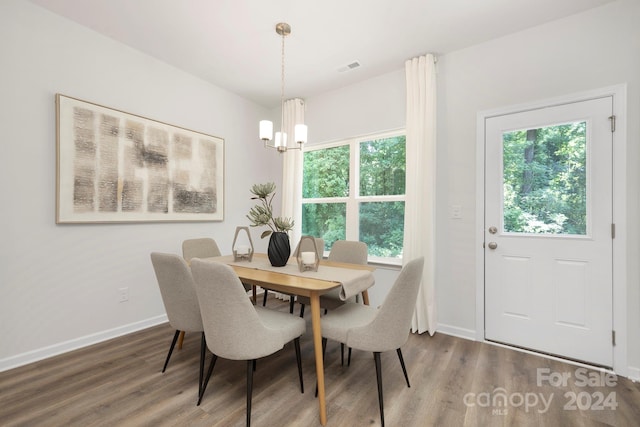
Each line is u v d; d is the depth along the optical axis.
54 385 1.79
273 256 2.16
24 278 2.04
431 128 2.65
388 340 1.53
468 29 2.33
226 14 2.16
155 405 1.61
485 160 2.50
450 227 2.65
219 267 1.36
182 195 2.99
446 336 2.60
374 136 3.25
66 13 2.16
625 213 1.95
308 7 2.08
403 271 1.49
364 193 3.35
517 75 2.36
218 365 2.06
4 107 1.96
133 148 2.60
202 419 1.51
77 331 2.29
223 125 3.45
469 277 2.55
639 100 1.92
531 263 2.29
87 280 2.35
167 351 2.26
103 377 1.88
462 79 2.61
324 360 2.17
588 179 2.09
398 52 2.68
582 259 2.10
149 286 2.75
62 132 2.18
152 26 2.31
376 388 1.79
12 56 1.99
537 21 2.22
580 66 2.12
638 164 1.92
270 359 2.18
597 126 2.05
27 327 2.05
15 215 2.00
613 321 1.99
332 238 3.59
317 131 3.63
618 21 1.99
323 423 1.48
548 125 2.24
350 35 2.41
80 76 2.29
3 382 1.81
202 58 2.79
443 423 1.49
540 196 2.28
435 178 2.71
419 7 2.07
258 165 3.92
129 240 2.61
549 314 2.22
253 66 2.93
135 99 2.63
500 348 2.35
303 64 2.89
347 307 2.04
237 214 3.62
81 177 2.28
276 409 1.59
